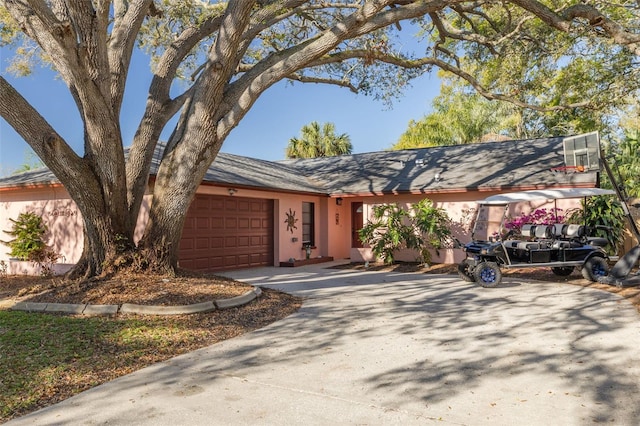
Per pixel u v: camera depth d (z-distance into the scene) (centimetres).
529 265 1016
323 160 2195
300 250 1658
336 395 395
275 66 789
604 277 986
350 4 1159
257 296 848
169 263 873
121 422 342
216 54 807
